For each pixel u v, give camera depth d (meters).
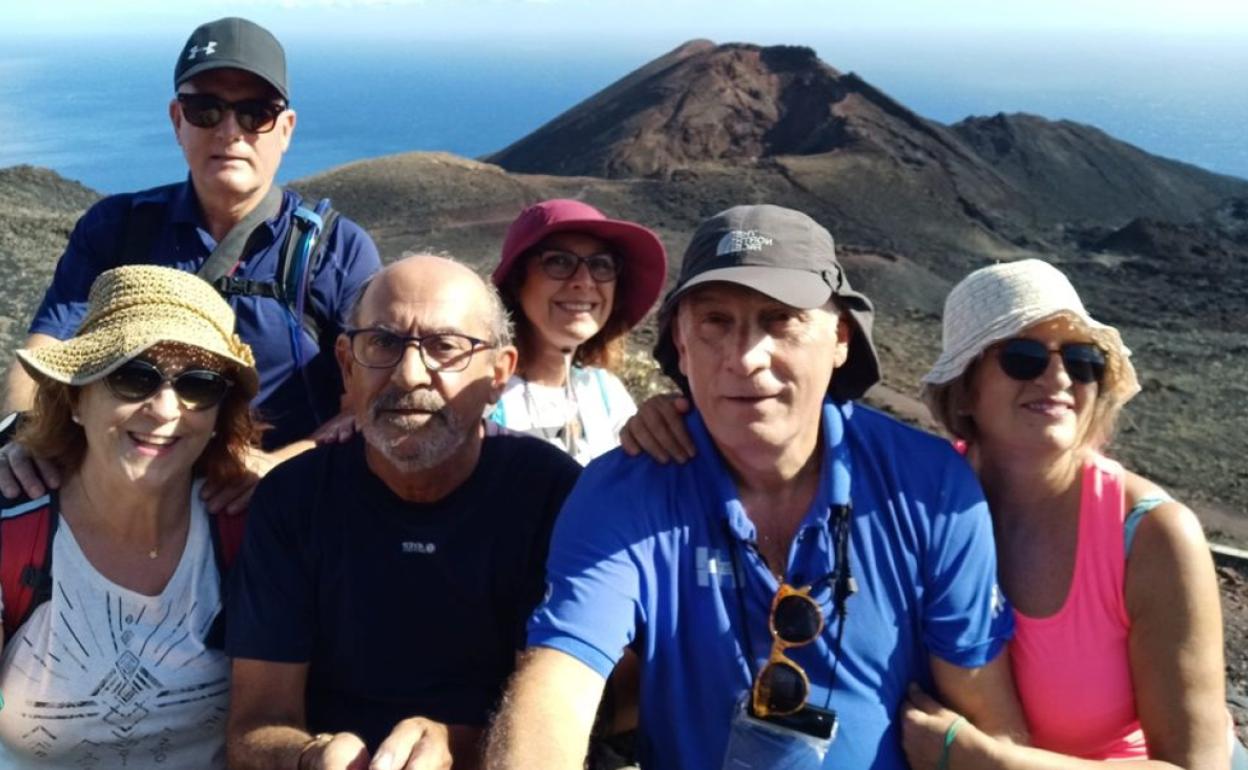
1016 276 1.08
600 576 1.00
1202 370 11.96
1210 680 1.00
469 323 1.11
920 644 1.05
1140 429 8.88
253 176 1.48
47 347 1.09
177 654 1.14
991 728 1.04
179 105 1.48
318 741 1.03
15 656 1.11
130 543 1.12
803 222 1.04
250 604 1.13
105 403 1.07
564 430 1.67
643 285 1.71
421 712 1.15
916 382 8.60
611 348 1.78
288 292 1.47
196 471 1.19
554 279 1.63
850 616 1.01
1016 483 1.09
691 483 1.05
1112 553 1.02
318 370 1.51
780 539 1.06
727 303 1.01
